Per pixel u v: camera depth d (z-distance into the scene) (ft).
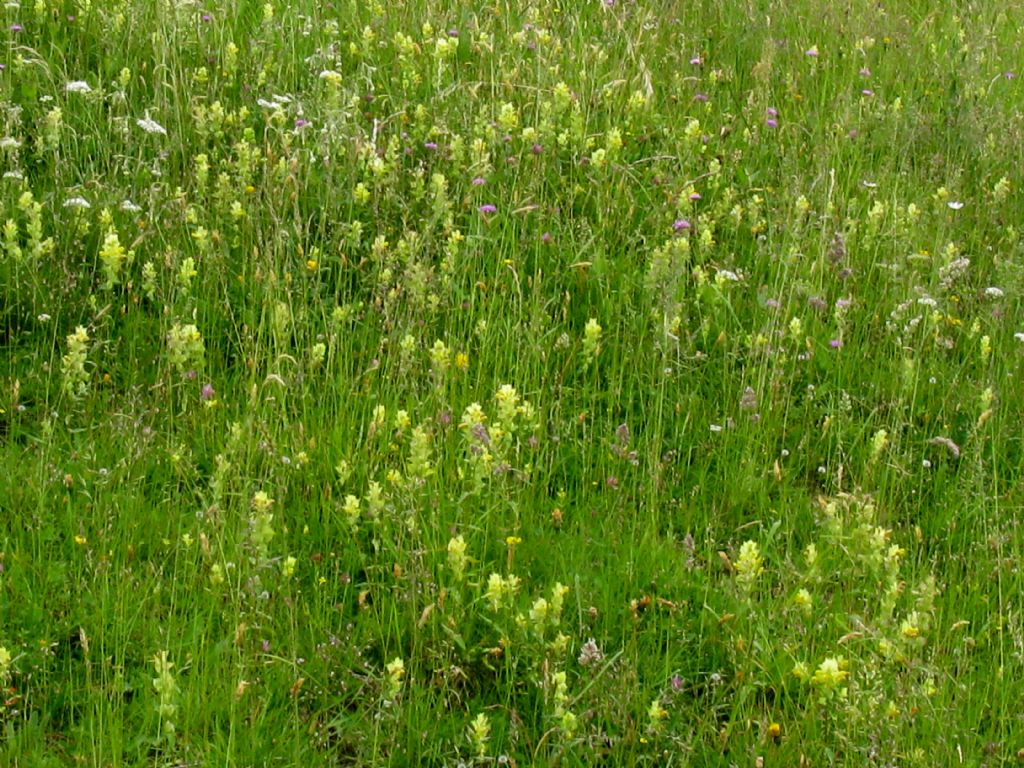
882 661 7.95
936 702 7.72
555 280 10.78
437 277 10.32
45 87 11.90
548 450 9.34
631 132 12.69
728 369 10.37
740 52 14.83
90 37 12.70
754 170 12.60
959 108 13.80
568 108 12.57
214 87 12.12
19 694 7.38
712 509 9.11
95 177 10.62
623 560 8.53
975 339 10.82
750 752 7.43
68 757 7.23
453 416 9.37
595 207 11.51
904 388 9.84
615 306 10.58
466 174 11.41
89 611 7.87
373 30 13.78
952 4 17.03
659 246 11.18
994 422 10.01
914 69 14.92
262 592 7.85
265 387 9.30
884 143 13.37
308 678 7.69
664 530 9.04
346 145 11.26
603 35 14.42
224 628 7.88
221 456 8.18
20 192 10.51
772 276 11.03
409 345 9.45
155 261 10.27
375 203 10.91
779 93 14.15
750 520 9.16
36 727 7.29
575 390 9.93
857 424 10.08
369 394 9.32
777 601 8.30
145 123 11.07
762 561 8.57
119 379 9.60
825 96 14.12
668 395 9.98
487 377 9.73
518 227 11.12
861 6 16.16
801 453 9.73
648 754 7.48
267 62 12.54
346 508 8.33
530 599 8.18
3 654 7.21
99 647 7.72
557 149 12.08
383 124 11.94
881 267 11.20
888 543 8.82
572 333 10.49
